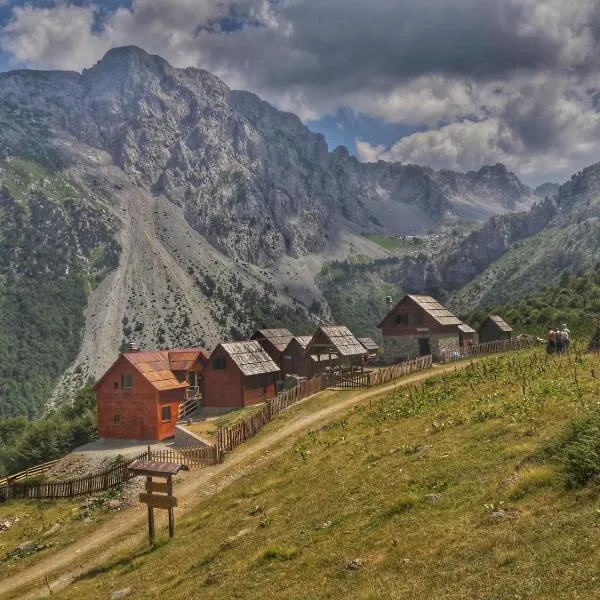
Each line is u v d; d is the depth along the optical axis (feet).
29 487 165.07
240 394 245.45
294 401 181.88
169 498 85.66
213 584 54.85
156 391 218.59
